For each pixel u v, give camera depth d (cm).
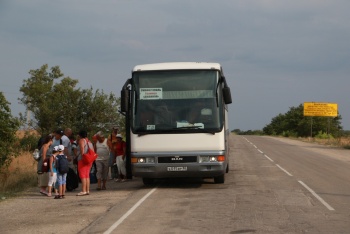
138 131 1683
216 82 1705
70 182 1789
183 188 1753
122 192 1698
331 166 2702
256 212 1238
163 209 1304
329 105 8631
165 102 1695
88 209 1353
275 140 7106
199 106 1689
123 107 1650
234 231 1019
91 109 3881
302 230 1023
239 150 4431
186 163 1662
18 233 1070
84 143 1658
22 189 1894
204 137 1669
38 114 3941
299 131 9956
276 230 1023
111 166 2120
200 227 1064
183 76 1708
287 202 1399
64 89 4653
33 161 2897
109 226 1095
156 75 1711
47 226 1134
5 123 2181
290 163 2925
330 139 7238
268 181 1947
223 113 1702
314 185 1809
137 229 1058
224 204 1369
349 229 1033
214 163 1662
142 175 1683
